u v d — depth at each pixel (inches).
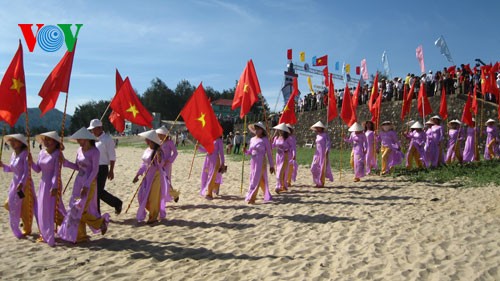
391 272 197.8
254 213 335.9
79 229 255.3
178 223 310.7
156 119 2728.8
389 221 298.2
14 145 271.4
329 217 316.2
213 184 410.0
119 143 2379.4
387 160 558.9
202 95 334.0
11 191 266.5
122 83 361.4
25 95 262.8
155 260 225.3
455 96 861.8
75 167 266.1
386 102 1058.1
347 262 213.3
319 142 478.6
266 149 387.2
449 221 292.7
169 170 356.5
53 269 207.8
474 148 652.1
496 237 249.4
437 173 541.3
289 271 204.8
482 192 408.5
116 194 466.0
